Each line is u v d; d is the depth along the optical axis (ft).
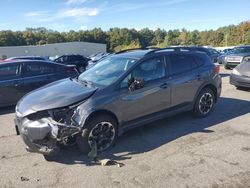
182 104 20.42
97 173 13.98
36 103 15.51
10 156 16.29
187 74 20.51
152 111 18.62
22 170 14.57
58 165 14.96
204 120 21.54
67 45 200.13
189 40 379.96
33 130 14.83
